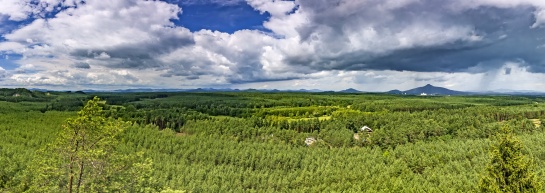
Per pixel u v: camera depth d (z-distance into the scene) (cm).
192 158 13450
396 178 10062
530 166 3378
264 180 11181
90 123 3136
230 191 9869
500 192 3294
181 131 17912
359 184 9750
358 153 14038
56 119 15712
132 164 3616
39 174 3209
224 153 13675
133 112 19875
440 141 15138
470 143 13225
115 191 3362
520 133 15262
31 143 12000
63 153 3127
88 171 3316
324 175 11319
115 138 3556
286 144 16075
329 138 16738
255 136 16938
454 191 7775
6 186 7250
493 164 3503
